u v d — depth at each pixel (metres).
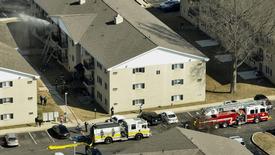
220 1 196.50
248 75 197.62
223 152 135.62
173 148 134.12
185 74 181.38
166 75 179.62
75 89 189.62
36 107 172.38
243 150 140.62
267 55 194.38
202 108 175.88
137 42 181.38
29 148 159.00
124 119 166.50
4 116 170.75
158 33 189.38
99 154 152.38
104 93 178.88
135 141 163.38
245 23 189.88
